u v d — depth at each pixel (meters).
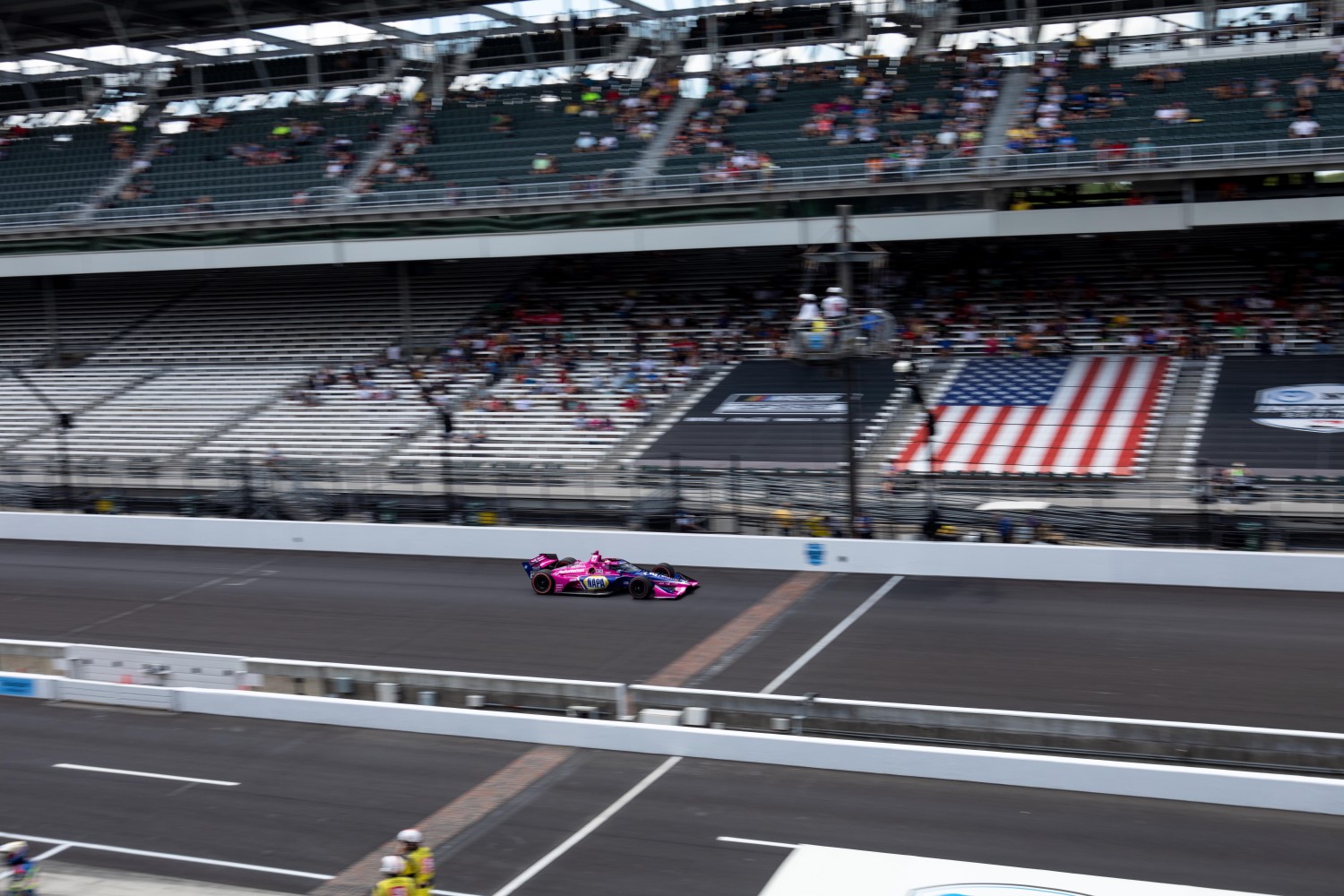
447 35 50.72
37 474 41.44
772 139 42.25
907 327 40.38
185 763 18.11
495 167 44.53
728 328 42.25
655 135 43.97
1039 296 40.53
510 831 15.32
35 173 51.22
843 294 27.77
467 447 38.28
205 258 45.34
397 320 46.75
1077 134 38.38
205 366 46.66
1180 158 35.53
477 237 42.25
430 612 26.12
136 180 49.03
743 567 28.53
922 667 20.95
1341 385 33.62
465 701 19.81
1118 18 42.75
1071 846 14.07
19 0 46.91
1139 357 37.12
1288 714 17.97
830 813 15.34
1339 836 14.00
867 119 41.59
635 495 33.41
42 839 15.73
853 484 28.30
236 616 26.66
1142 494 29.30
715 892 13.49
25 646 22.84
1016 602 24.59
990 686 19.81
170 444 41.91
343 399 42.38
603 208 40.62
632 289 45.50
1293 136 35.59
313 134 48.81
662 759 17.44
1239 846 13.88
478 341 44.06
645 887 13.69
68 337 50.84
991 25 44.22
